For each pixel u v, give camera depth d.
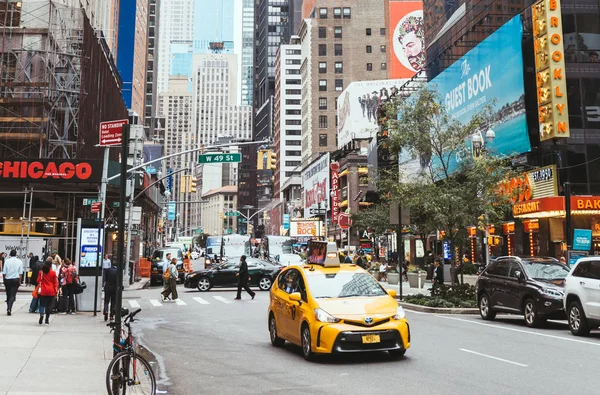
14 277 17.14
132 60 88.25
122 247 8.00
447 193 21.11
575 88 30.84
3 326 14.45
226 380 9.05
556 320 17.52
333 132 107.38
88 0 65.62
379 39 108.81
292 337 11.37
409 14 97.00
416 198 21.92
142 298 26.88
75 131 40.62
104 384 8.13
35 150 39.19
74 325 15.16
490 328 15.34
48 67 40.50
